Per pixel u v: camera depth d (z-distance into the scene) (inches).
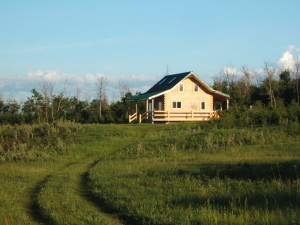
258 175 600.4
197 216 407.2
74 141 1243.8
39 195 579.2
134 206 470.0
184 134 1238.3
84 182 713.0
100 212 476.4
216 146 1040.2
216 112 1717.5
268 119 1360.7
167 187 572.4
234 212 415.2
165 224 392.5
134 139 1286.9
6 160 1068.5
